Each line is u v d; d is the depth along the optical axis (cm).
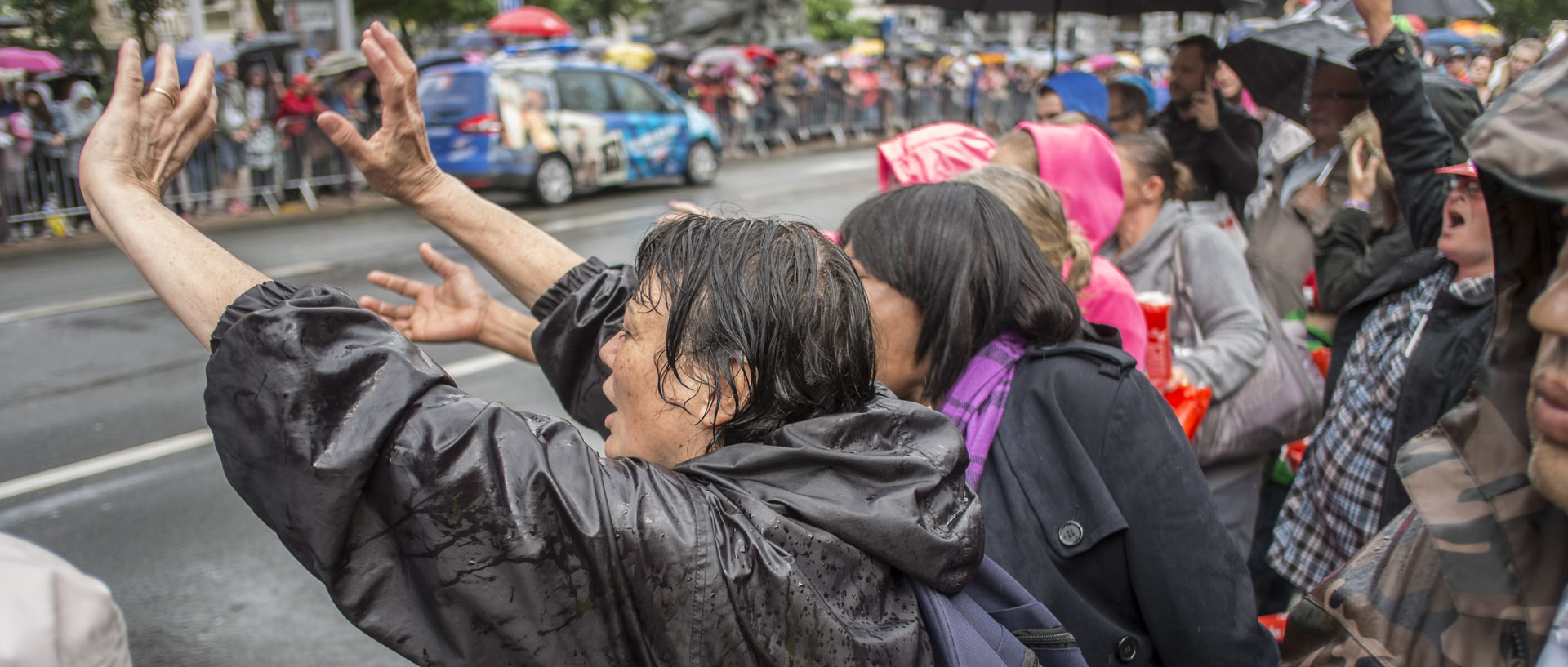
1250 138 450
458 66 1136
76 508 399
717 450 94
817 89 1895
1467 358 187
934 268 145
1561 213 76
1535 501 81
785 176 1492
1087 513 138
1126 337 198
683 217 100
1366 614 96
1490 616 83
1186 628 138
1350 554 220
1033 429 144
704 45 2572
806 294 94
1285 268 353
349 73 1166
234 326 83
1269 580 290
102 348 613
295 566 355
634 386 98
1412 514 99
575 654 83
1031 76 2381
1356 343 229
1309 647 104
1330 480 225
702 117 1373
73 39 903
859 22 4066
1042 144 219
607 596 82
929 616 95
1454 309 192
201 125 108
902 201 151
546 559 81
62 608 62
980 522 99
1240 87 550
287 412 80
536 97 1152
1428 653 90
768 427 96
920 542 91
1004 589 110
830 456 92
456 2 2052
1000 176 181
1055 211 180
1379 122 229
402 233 988
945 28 3656
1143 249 260
